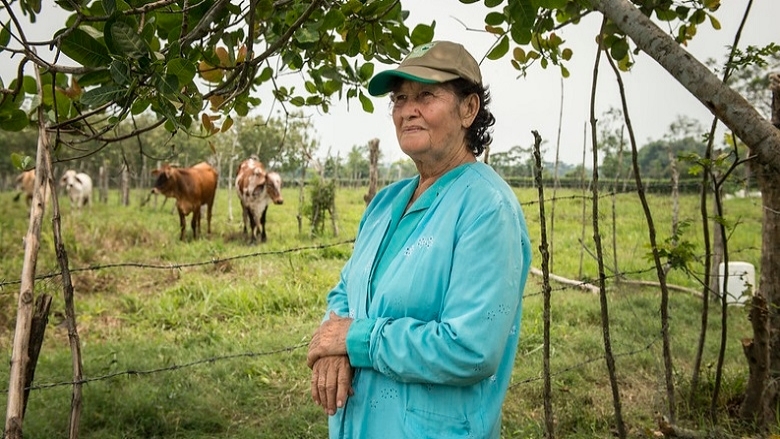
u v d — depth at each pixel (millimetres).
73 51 1604
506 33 2055
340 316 1691
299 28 2068
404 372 1392
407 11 2465
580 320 5387
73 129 2010
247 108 2469
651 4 2271
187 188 10398
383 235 1621
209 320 5516
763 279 3361
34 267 1522
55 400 3510
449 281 1431
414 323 1411
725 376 3656
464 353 1341
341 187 26312
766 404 3209
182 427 3385
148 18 1943
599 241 2451
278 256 8109
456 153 1619
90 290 6438
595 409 3502
